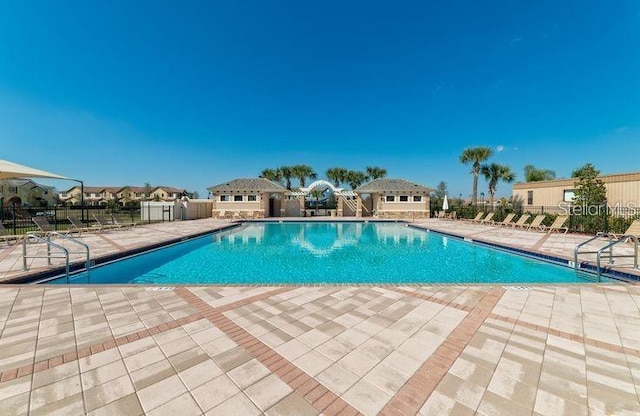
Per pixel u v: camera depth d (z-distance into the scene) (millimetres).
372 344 3510
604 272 7793
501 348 3412
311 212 33469
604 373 2918
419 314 4418
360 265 9969
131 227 18609
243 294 5301
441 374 2906
